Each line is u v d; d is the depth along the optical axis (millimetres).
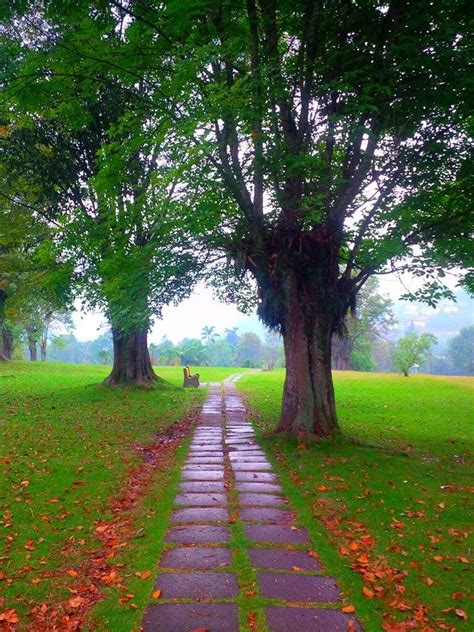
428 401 19188
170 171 7930
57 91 8547
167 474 7637
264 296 9672
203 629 3504
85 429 10891
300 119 8656
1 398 16016
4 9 7125
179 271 9711
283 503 6305
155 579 4254
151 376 19906
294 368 9680
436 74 7551
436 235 9266
